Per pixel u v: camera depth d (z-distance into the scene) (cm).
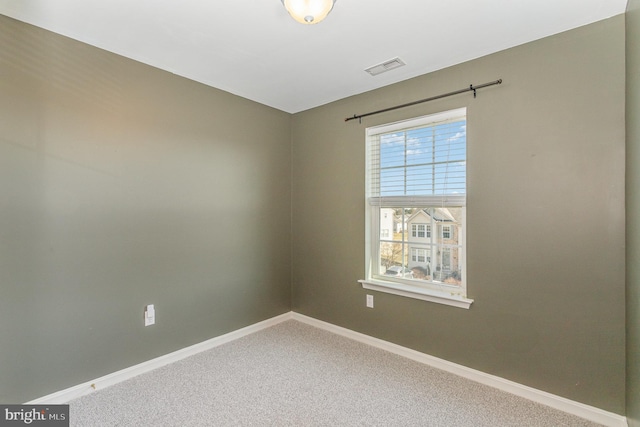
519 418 179
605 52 172
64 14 172
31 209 181
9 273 175
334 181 305
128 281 221
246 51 213
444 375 226
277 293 330
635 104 145
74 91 196
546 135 190
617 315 170
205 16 174
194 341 259
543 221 192
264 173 315
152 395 200
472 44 202
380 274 279
